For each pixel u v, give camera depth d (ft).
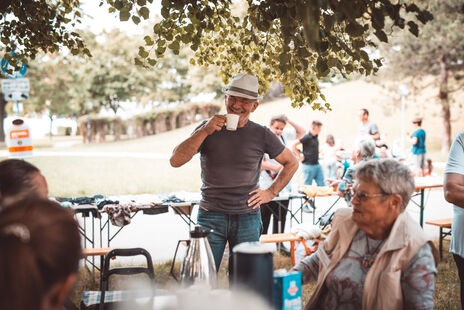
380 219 6.68
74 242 3.33
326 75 8.70
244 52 12.75
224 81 13.51
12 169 6.56
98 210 18.53
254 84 10.75
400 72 79.51
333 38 8.14
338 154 32.19
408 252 6.41
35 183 6.64
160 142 128.47
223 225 10.96
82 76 147.54
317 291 7.29
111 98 156.97
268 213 21.39
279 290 5.95
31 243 3.12
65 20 13.76
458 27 68.54
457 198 10.06
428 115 109.81
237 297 5.47
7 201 3.57
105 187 53.11
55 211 3.39
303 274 7.82
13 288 3.01
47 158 92.07
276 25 11.38
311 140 31.45
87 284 17.63
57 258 3.18
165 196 20.53
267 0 8.45
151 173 68.13
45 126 168.66
